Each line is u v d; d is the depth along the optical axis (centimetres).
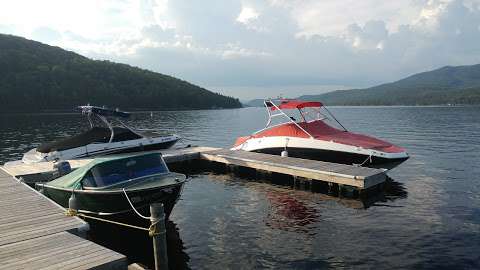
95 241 1172
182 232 1170
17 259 735
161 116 9125
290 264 940
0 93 9631
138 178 1202
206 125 5984
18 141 3712
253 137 2244
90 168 1178
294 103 2130
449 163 2231
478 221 1207
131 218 1156
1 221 980
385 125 5409
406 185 1712
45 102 10400
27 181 1709
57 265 704
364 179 1481
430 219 1238
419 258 955
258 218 1290
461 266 909
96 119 2827
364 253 992
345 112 11612
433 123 5597
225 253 1013
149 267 996
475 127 4731
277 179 1889
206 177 1977
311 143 1944
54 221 980
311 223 1230
